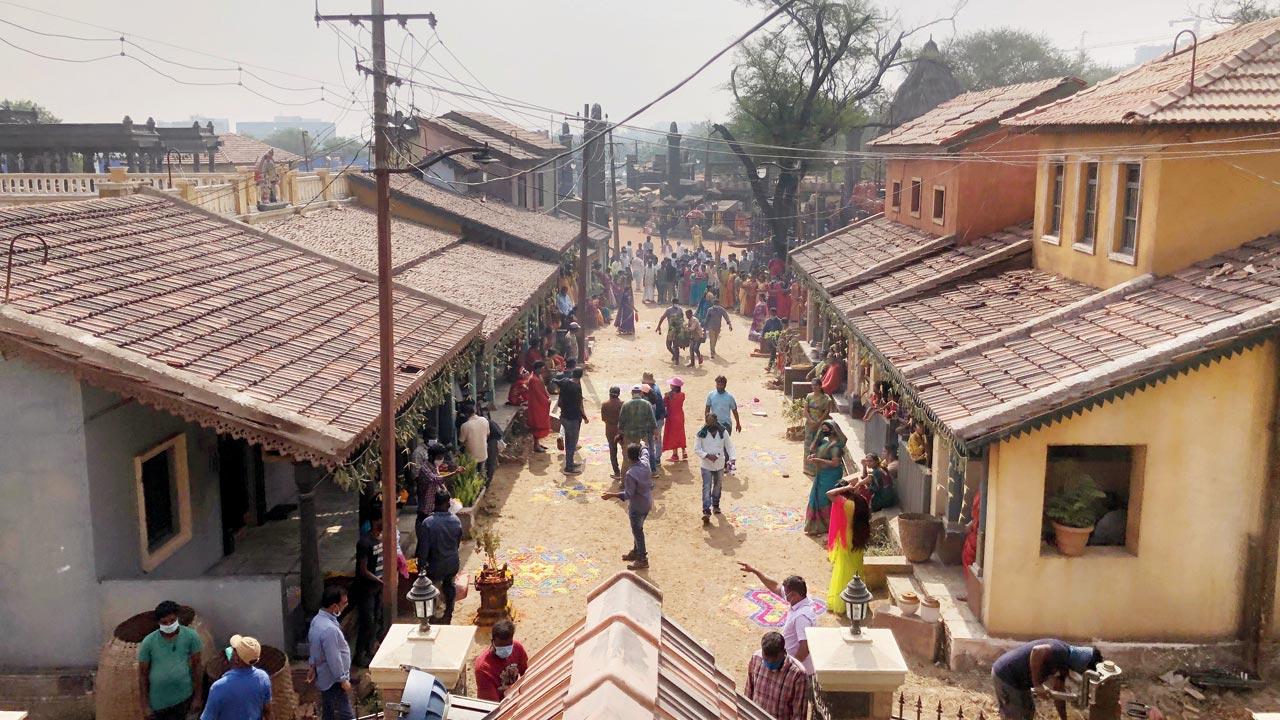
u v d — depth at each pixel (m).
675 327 28.30
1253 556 10.41
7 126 29.47
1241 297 10.51
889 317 15.78
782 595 9.18
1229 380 10.27
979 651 10.52
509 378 24.20
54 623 9.86
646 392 18.61
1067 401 10.03
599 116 45.56
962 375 11.73
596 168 55.97
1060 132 14.99
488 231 28.84
